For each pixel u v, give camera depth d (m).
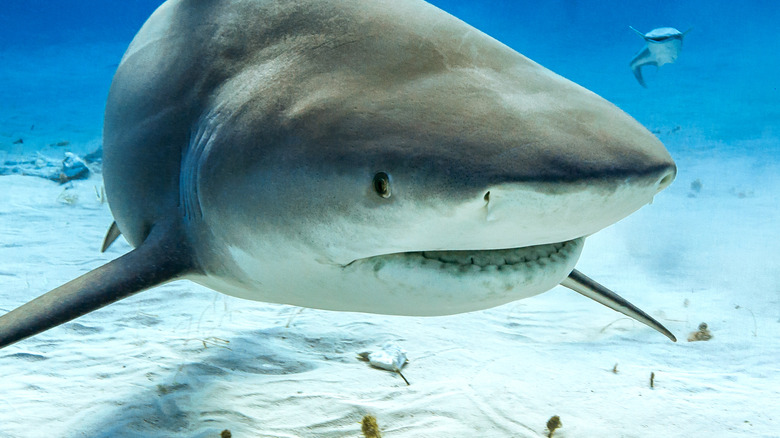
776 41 43.94
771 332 5.34
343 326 4.83
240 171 2.08
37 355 3.96
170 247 2.41
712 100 29.11
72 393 3.34
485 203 1.65
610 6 56.59
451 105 1.86
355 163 1.81
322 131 1.92
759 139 20.12
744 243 9.24
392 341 4.49
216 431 2.95
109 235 4.43
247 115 2.14
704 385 3.94
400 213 1.75
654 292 6.81
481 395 3.52
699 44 45.59
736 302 6.39
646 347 4.80
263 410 3.20
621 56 44.91
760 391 3.89
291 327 4.75
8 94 30.73
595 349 4.68
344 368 3.89
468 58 2.08
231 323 4.88
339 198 1.85
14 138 18.47
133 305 5.37
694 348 4.85
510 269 1.83
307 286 2.12
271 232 2.04
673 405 3.55
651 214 11.48
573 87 2.09
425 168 1.69
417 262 1.86
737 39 45.88
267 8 2.41
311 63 2.15
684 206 12.10
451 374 3.85
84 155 15.78
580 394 3.64
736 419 3.41
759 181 14.30
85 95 31.28
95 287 2.20
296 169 1.93
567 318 5.60
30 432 2.88
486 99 1.88
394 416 3.21
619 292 6.82
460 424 3.15
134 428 2.94
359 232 1.85
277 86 2.14
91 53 50.16
